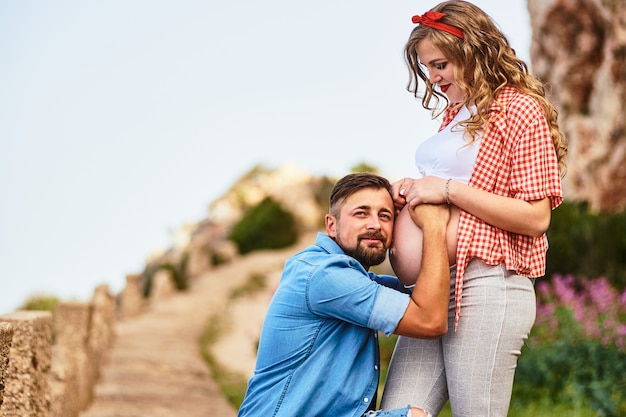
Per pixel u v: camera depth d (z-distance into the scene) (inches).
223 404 424.2
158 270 1092.5
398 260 153.9
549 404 315.3
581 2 599.8
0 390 144.5
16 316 191.8
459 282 146.1
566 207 533.3
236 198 1633.9
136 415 370.6
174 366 538.3
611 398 300.4
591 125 609.3
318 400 145.8
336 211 155.6
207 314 858.8
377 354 151.3
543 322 402.3
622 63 576.1
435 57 152.8
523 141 147.5
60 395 262.4
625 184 583.8
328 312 147.2
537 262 150.4
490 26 152.3
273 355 150.4
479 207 145.0
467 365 146.9
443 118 160.4
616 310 396.2
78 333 360.8
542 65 658.2
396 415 144.8
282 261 1268.5
